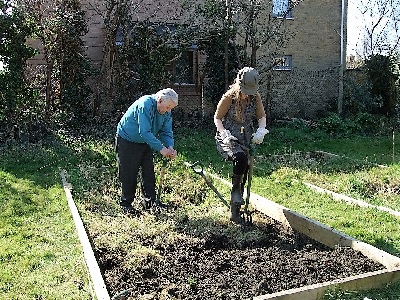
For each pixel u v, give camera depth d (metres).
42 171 9.14
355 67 19.80
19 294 4.23
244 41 16.03
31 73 13.53
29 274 4.66
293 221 5.89
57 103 13.64
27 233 5.74
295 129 15.09
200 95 16.38
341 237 5.16
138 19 14.99
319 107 18.45
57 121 12.88
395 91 16.83
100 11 14.47
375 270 4.54
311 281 4.34
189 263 4.84
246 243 5.38
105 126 13.40
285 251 5.14
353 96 17.27
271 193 7.51
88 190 7.57
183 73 15.96
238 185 5.91
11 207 6.74
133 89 14.48
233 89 5.66
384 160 10.70
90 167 9.12
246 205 6.02
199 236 5.54
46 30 12.66
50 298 4.14
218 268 4.70
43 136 11.95
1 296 4.20
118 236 5.47
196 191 7.54
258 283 4.31
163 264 4.80
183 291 4.18
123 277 4.50
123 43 14.48
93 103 14.41
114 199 7.18
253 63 14.70
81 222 5.77
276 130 14.63
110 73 14.30
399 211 6.64
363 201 7.03
